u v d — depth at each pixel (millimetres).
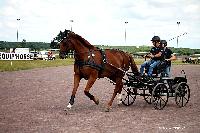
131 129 8609
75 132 8195
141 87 12516
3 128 8547
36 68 36844
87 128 8648
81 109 11734
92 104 12969
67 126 8875
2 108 11508
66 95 15305
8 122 9281
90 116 10398
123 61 12594
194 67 47625
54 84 20078
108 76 12102
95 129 8539
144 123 9438
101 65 11594
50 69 35750
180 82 12797
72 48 11359
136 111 11531
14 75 25984
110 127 8820
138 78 12461
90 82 11422
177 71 36188
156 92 12039
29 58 36031
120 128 8711
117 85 12438
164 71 12984
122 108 12148
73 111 11273
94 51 11578
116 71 12242
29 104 12469
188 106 12844
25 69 34312
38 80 22328
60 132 8180
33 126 8820
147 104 13211
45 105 12320
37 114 10531
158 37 12859
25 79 22781
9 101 13102
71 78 24594
